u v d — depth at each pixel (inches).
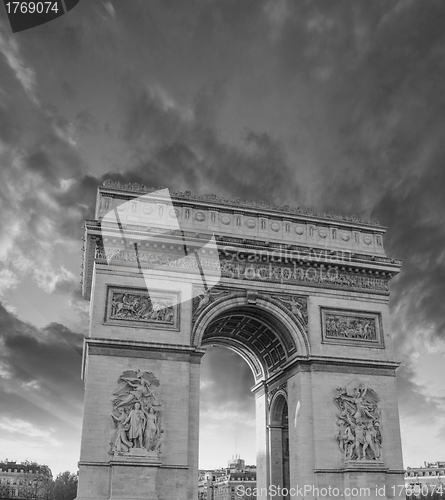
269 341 3750.0
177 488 2920.8
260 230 3597.4
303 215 3700.8
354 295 3590.1
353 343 3486.7
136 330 3152.1
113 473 2824.8
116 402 2982.3
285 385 3614.7
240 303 3385.8
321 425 3262.8
